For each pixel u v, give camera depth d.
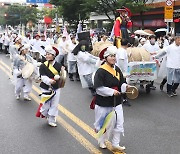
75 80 13.47
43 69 6.83
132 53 9.80
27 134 6.52
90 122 7.27
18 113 8.10
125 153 5.52
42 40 18.22
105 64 5.46
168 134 6.50
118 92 5.29
